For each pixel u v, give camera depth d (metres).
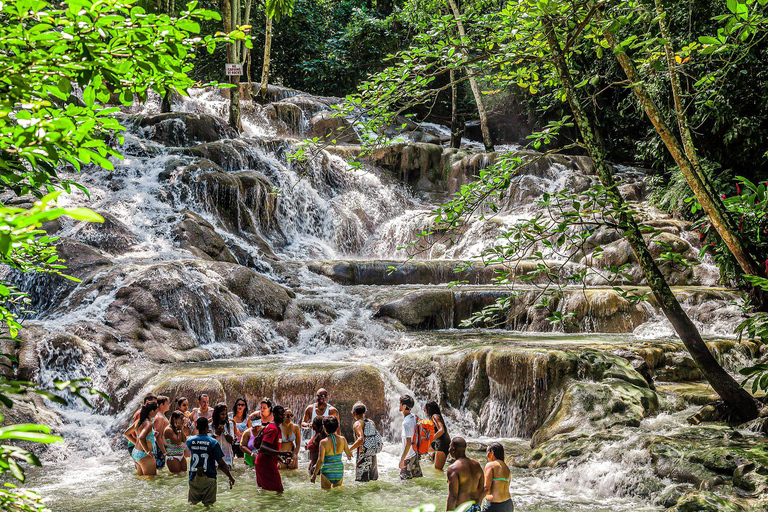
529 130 27.75
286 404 10.27
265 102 25.56
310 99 26.12
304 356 12.67
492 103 28.19
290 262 16.75
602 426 9.10
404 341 12.94
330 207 20.84
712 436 7.88
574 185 20.89
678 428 8.56
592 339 12.63
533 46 7.20
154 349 11.61
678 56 6.86
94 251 13.57
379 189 22.34
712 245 14.30
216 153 18.94
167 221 15.62
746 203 5.63
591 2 6.78
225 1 20.41
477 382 11.04
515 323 14.66
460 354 11.31
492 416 10.76
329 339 13.44
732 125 16.92
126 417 9.98
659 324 13.58
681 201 17.67
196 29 2.66
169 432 8.46
